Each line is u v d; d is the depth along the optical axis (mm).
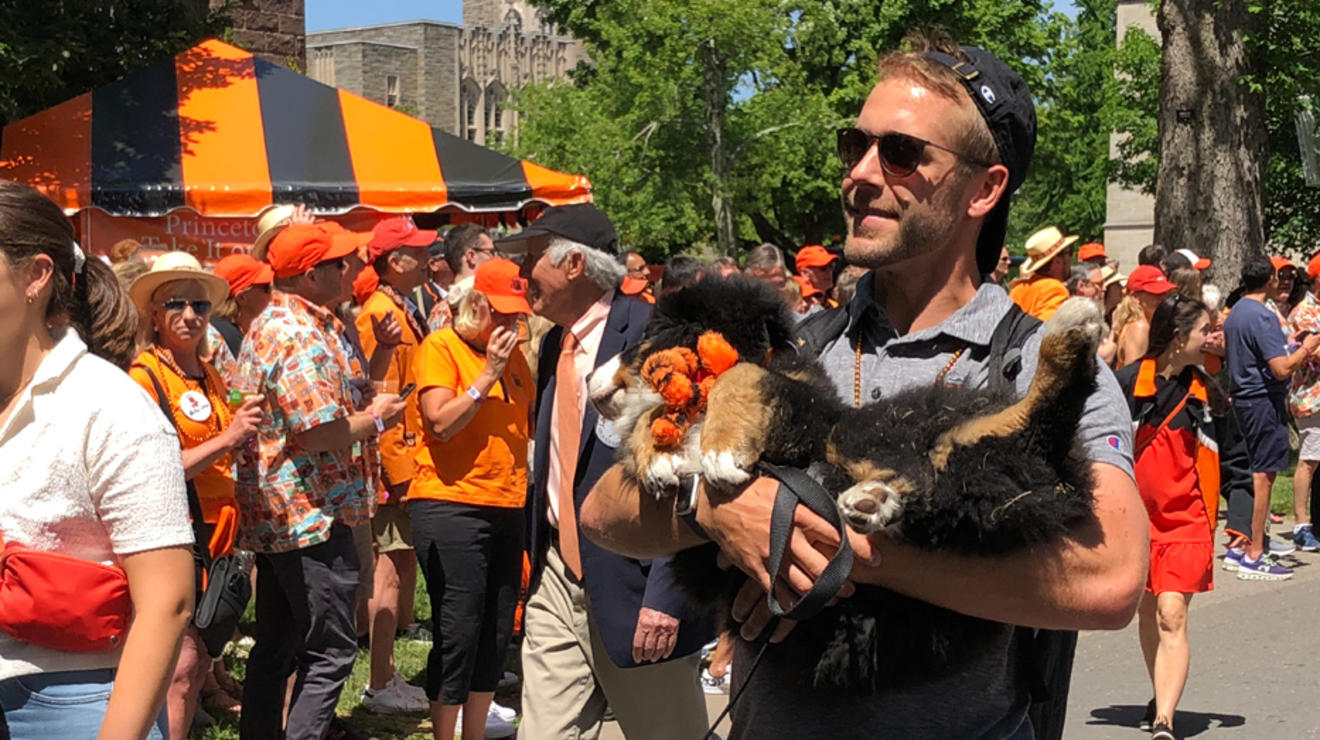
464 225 7969
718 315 2332
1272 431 9906
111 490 2787
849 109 32312
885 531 2014
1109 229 46906
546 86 31172
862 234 2361
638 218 26047
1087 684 7277
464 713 5730
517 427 5605
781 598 2117
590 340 4570
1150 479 6125
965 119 2309
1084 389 1919
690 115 26219
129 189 8633
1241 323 10062
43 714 2834
